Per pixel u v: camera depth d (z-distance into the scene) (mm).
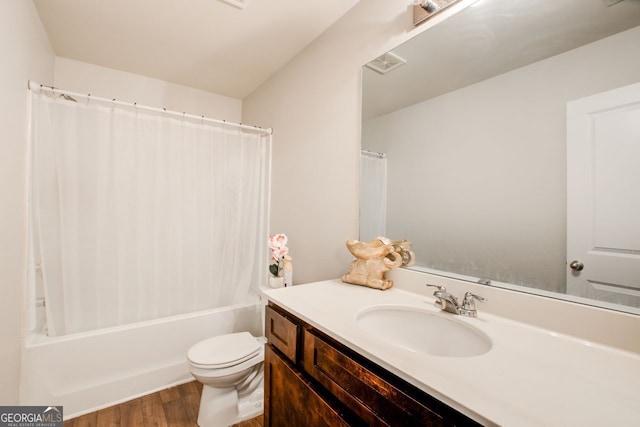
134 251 1851
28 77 1504
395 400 624
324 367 839
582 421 464
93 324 1728
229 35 1869
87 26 1788
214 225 2154
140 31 1840
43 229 1607
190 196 2049
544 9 890
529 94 914
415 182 1249
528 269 905
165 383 1829
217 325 2047
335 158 1669
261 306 2195
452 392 534
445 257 1131
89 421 1513
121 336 1707
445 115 1146
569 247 823
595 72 785
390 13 1370
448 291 1095
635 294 716
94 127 1749
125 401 1682
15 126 1343
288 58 2139
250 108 2812
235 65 2262
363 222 1472
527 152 915
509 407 494
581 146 805
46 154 1614
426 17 1196
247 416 1572
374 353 681
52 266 1632
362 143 1491
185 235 2027
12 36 1256
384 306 1052
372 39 1460
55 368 1527
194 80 2547
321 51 1818
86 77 2252
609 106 759
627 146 730
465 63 1082
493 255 990
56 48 2047
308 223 1887
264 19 1711
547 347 739
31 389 1465
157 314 1922
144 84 2475
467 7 1074
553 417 471
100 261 1749
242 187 2287
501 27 987
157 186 1923
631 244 722
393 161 1341
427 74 1207
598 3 788
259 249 2389
